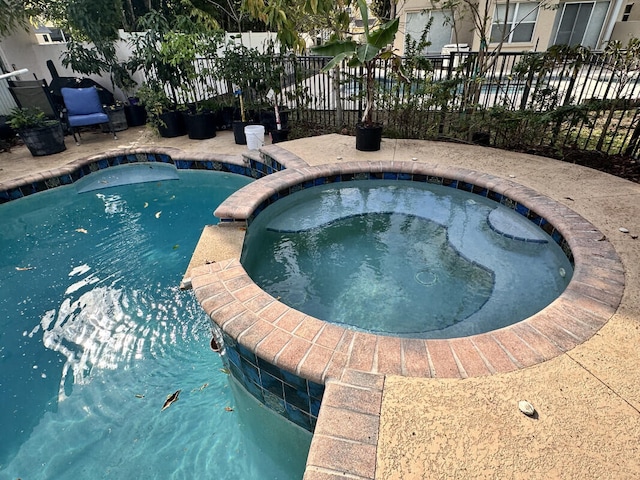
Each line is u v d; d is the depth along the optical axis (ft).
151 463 6.12
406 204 12.91
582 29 36.24
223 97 23.95
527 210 10.69
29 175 15.89
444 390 4.90
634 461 4.03
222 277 7.85
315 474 3.94
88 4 21.34
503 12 34.88
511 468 3.96
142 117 24.59
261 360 5.92
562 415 4.54
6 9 22.76
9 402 7.22
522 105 16.05
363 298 8.64
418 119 17.95
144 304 9.73
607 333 5.82
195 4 27.76
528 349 5.54
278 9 15.78
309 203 13.19
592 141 16.08
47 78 27.27
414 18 37.96
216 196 15.97
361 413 4.60
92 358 8.16
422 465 4.01
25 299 10.00
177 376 7.72
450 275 9.29
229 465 6.06
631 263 7.56
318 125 21.34
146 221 14.05
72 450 6.35
